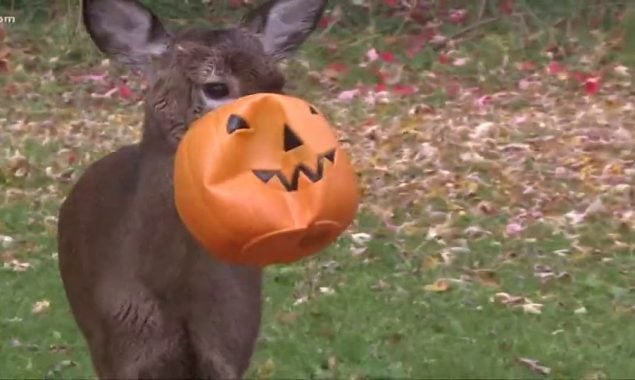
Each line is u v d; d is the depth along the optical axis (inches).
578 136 688.4
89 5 269.0
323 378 375.6
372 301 442.6
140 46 268.1
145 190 261.3
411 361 388.2
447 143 675.4
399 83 834.8
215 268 264.2
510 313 434.3
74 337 410.3
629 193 579.8
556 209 560.1
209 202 235.5
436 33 905.5
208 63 251.0
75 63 864.9
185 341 267.7
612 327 421.7
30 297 447.2
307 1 277.1
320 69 850.1
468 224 538.0
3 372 379.6
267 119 238.4
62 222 296.5
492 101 788.0
